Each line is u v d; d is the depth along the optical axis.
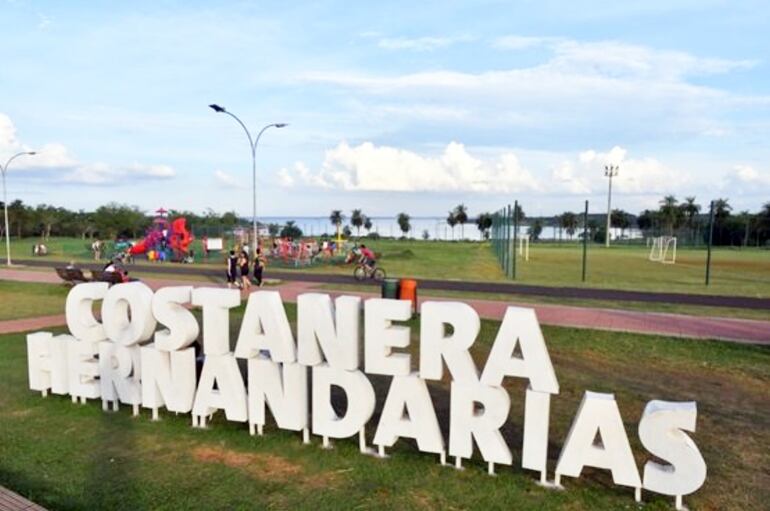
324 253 37.22
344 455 6.07
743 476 5.74
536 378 5.39
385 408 5.98
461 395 5.65
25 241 72.06
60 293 20.70
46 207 85.44
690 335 12.15
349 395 6.09
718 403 8.18
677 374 9.74
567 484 5.46
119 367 7.25
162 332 7.00
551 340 12.02
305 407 6.38
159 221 44.19
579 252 53.62
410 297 14.38
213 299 6.62
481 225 88.81
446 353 5.70
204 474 5.57
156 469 5.68
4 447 6.23
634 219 90.81
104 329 7.38
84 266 34.16
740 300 18.06
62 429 6.79
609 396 5.30
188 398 6.88
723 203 79.25
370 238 90.19
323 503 5.00
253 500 5.05
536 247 66.62
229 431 6.74
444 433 6.84
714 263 37.81
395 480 5.48
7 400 7.88
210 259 39.59
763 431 7.07
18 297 19.98
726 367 10.12
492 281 23.94
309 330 6.18
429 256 43.84
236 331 13.05
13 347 11.43
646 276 27.50
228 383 6.66
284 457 6.02
